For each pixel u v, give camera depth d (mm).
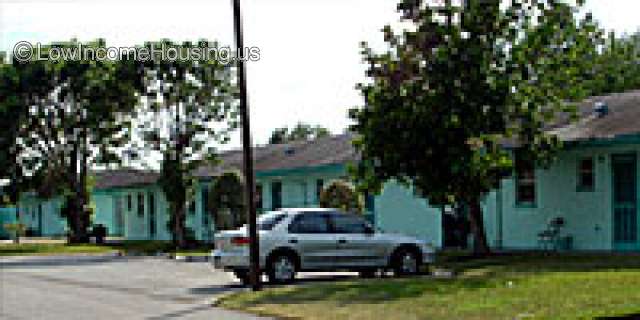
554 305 13562
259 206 40969
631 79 48062
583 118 26172
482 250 24641
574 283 15703
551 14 23359
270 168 38562
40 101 48781
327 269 21219
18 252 41875
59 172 49656
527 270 19328
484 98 22484
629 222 23125
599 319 12000
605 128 23531
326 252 21172
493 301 14352
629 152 23188
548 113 23750
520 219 26703
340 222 21625
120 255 37750
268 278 20969
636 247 22859
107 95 46500
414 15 23094
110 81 46125
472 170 22641
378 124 22953
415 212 30906
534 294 14766
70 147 49625
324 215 21516
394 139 22859
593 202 24219
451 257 25031
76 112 48844
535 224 26141
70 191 50125
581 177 24750
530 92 23094
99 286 21344
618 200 23469
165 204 50969
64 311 16078
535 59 23359
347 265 21375
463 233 28641
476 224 24703
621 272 17125
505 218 27266
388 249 21812
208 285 21094
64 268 28984
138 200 55594
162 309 16125
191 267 27922
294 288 17922
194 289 20078
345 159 33031
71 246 46500
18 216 70875
